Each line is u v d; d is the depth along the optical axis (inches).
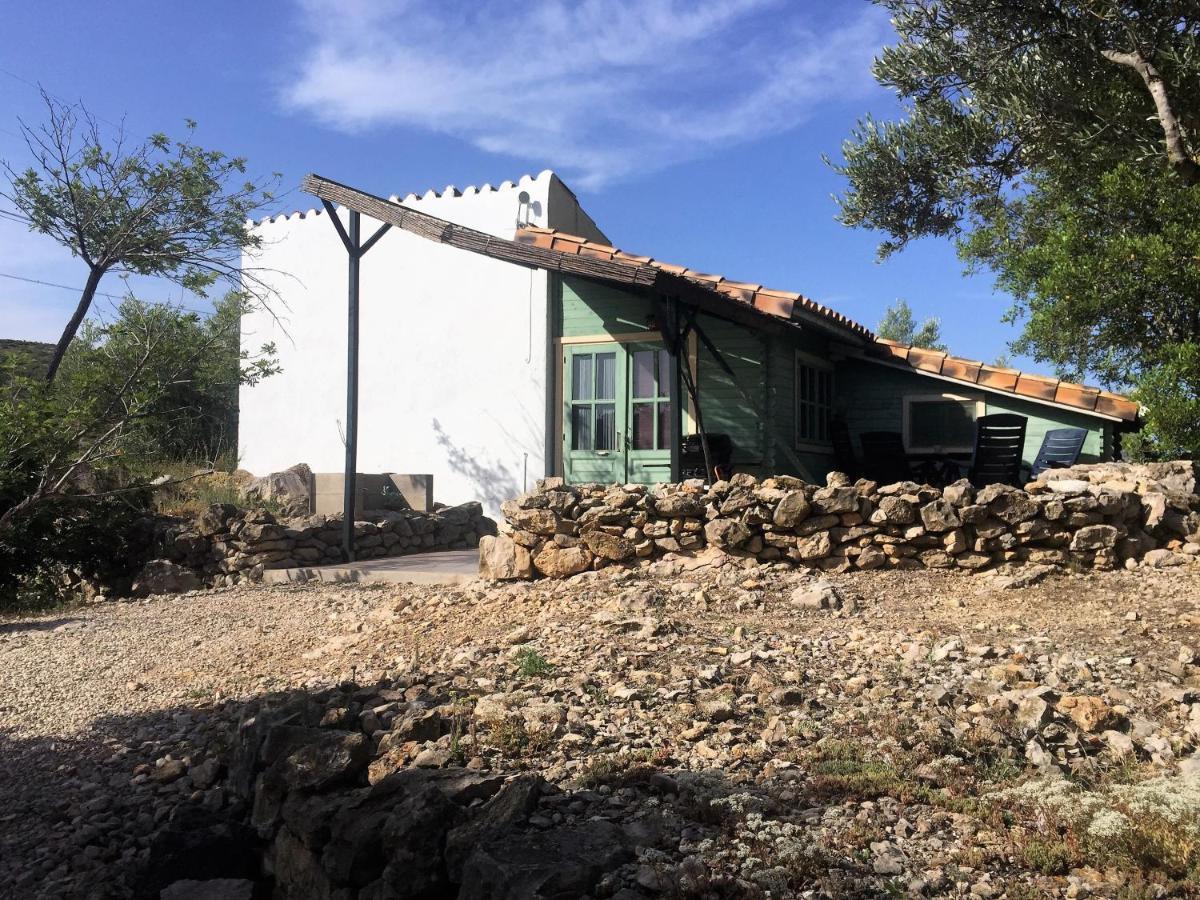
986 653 197.6
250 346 653.9
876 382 516.1
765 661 203.2
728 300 388.5
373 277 601.0
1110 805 124.5
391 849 132.2
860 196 364.5
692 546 316.5
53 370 570.9
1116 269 359.3
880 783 135.6
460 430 561.6
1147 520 288.8
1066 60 300.4
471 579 372.8
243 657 287.7
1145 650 198.8
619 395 503.8
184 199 597.6
